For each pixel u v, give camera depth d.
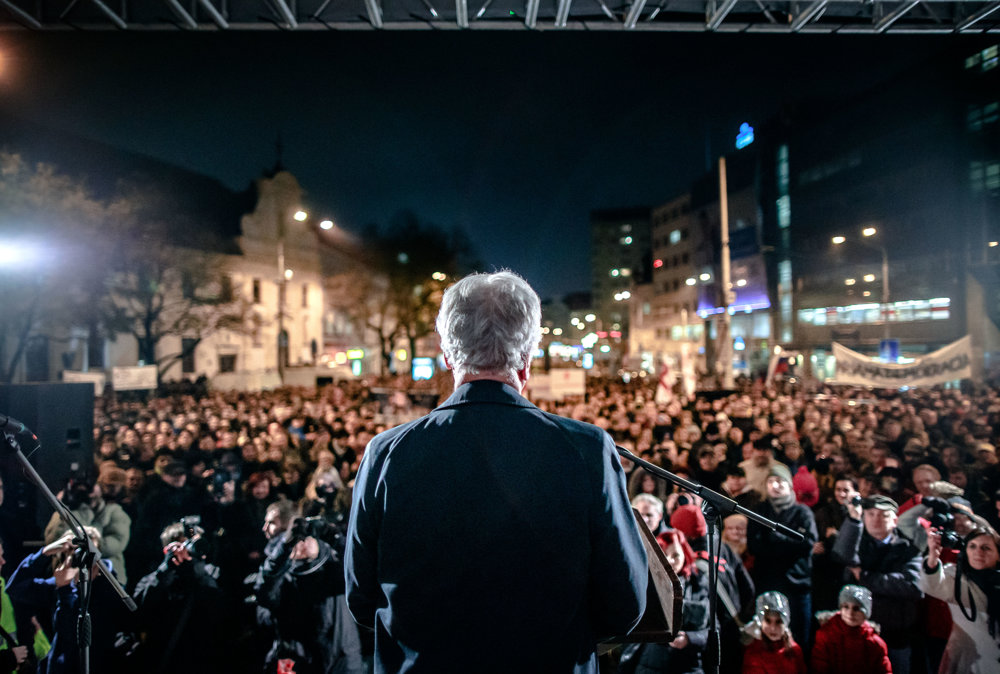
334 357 43.31
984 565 3.85
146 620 4.21
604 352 80.44
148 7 6.18
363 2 6.19
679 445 8.02
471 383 1.39
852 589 3.81
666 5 6.21
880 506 4.25
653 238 71.50
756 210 48.81
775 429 8.31
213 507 5.77
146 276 24.33
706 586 3.94
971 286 27.95
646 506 3.97
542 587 1.20
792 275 43.19
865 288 35.53
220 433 8.84
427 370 15.05
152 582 4.27
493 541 1.20
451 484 1.24
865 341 34.62
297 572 3.93
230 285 29.42
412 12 6.31
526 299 1.48
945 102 29.44
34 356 25.61
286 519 4.15
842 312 37.62
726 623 4.03
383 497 1.29
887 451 6.70
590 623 1.30
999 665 3.74
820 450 7.30
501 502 1.22
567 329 118.44
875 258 34.53
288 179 43.69
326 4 6.19
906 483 6.13
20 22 6.15
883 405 10.93
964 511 4.09
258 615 4.33
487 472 1.24
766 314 46.75
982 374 20.64
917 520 4.57
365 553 1.32
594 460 1.29
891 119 33.41
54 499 2.42
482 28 6.40
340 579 4.02
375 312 45.56
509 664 1.18
